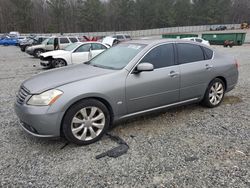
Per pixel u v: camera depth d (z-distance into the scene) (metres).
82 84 3.31
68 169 2.90
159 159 3.09
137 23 84.88
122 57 4.02
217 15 88.44
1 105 5.35
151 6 83.81
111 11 84.38
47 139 3.62
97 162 3.03
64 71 3.91
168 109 4.50
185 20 88.56
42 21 81.38
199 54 4.62
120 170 2.87
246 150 3.30
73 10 80.69
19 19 74.38
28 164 3.00
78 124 3.34
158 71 3.95
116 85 3.52
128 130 3.93
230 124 4.16
